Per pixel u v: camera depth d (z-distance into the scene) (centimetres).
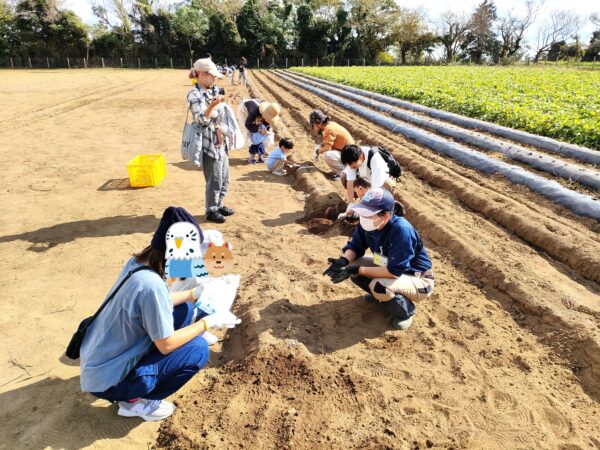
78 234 590
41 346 373
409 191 732
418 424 290
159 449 281
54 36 4797
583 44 6178
